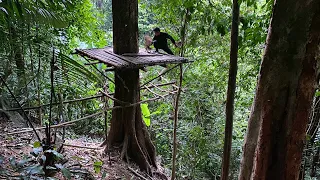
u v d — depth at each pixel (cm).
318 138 543
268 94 217
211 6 448
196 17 546
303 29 200
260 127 223
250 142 234
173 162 581
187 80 682
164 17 590
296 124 213
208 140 685
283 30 206
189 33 615
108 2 1165
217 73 679
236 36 336
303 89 208
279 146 218
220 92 688
